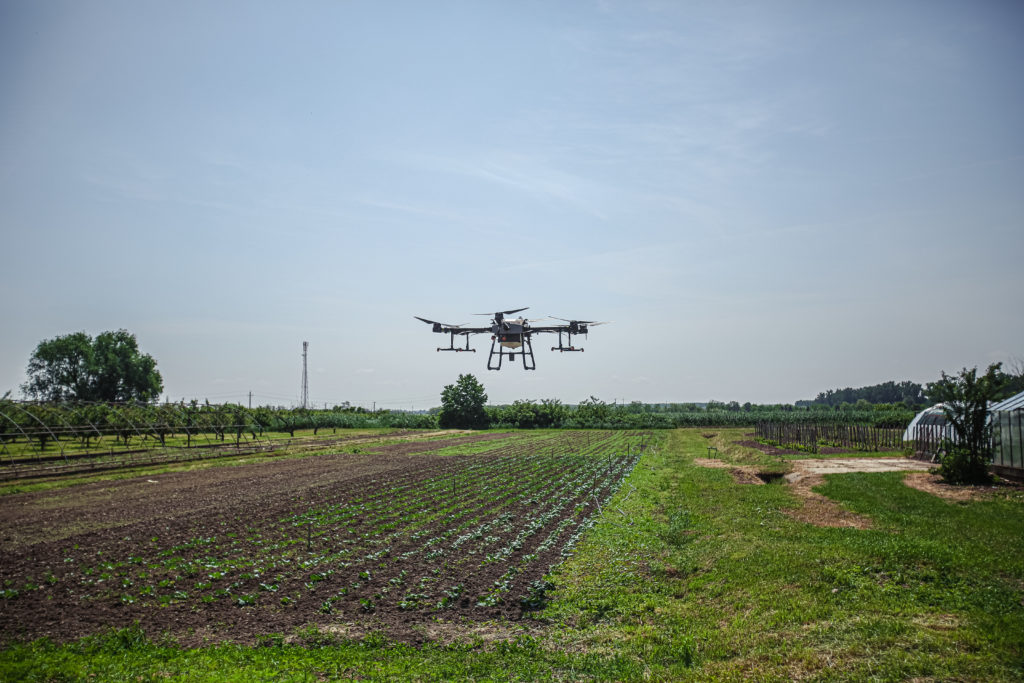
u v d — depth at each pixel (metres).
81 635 12.70
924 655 10.31
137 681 10.56
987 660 9.98
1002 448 26.42
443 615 14.07
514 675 11.16
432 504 27.61
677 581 16.05
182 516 24.38
